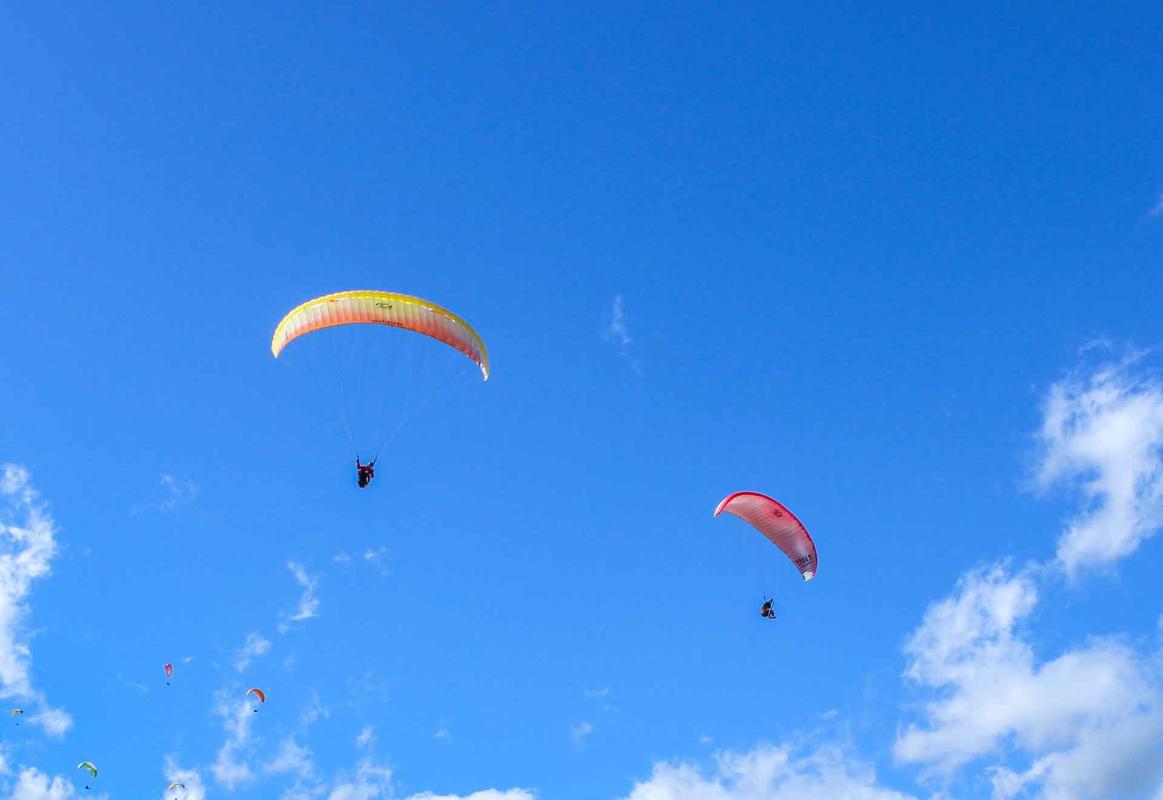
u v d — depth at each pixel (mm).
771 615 48906
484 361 42562
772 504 52312
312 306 40531
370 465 40500
